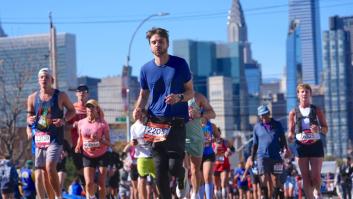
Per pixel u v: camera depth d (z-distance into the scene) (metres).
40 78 19.08
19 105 69.69
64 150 22.80
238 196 44.81
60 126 19.05
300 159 21.27
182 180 14.77
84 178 24.69
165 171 14.48
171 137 14.43
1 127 67.62
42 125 18.98
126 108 60.75
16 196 34.69
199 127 18.14
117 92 159.88
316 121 21.08
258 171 27.78
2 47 125.88
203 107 20.03
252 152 27.81
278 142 27.08
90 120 22.45
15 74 78.19
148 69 14.73
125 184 41.59
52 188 19.23
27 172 34.31
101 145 22.42
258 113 27.17
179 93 14.69
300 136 21.09
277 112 178.75
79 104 23.84
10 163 34.47
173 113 14.58
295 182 41.44
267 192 27.31
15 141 69.62
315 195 21.30
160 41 14.55
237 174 43.31
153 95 14.71
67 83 197.38
